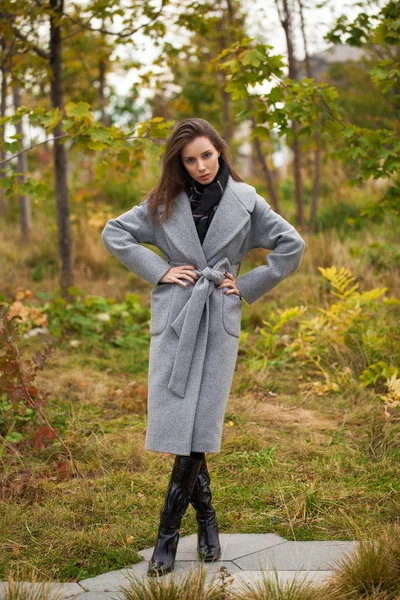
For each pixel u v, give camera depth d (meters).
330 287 6.58
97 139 4.66
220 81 9.12
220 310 2.68
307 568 2.56
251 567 2.60
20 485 3.28
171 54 6.47
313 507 3.10
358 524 2.92
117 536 2.87
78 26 6.55
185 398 2.60
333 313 5.24
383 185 10.43
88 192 10.46
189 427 2.56
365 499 3.17
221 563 2.63
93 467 3.59
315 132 8.56
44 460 3.73
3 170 4.77
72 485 3.39
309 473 3.49
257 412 4.35
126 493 3.29
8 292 7.36
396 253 7.28
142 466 3.63
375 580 2.37
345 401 4.50
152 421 2.63
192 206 2.74
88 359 5.55
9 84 6.61
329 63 11.41
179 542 2.85
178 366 2.60
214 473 3.53
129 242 2.76
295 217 9.72
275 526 2.96
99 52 7.17
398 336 5.07
